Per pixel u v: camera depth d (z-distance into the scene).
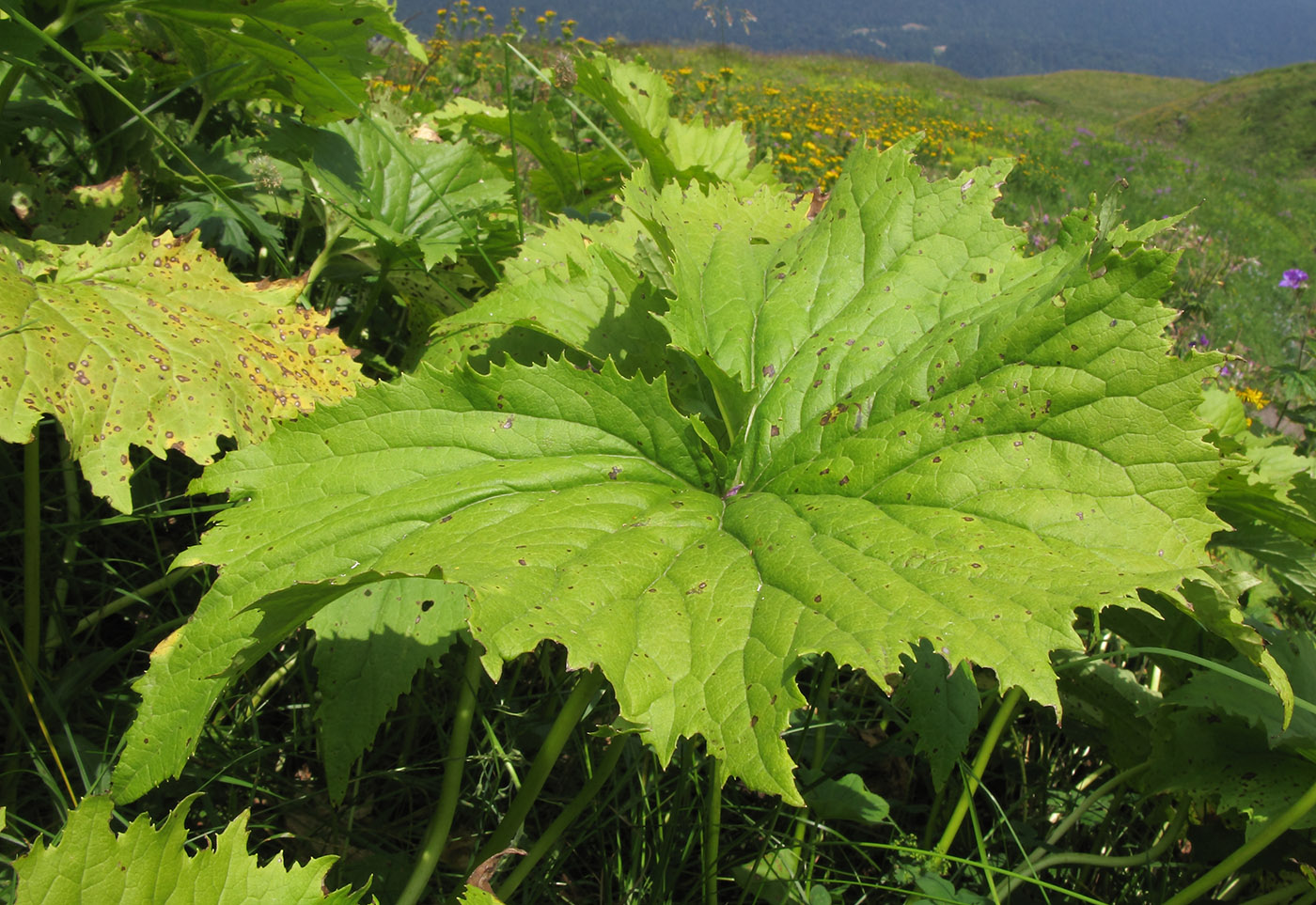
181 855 0.36
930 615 0.35
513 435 0.45
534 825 0.55
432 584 0.52
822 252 0.53
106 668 0.54
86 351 0.47
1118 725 0.63
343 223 0.77
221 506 0.45
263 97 0.81
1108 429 0.39
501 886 0.47
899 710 0.62
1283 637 0.56
